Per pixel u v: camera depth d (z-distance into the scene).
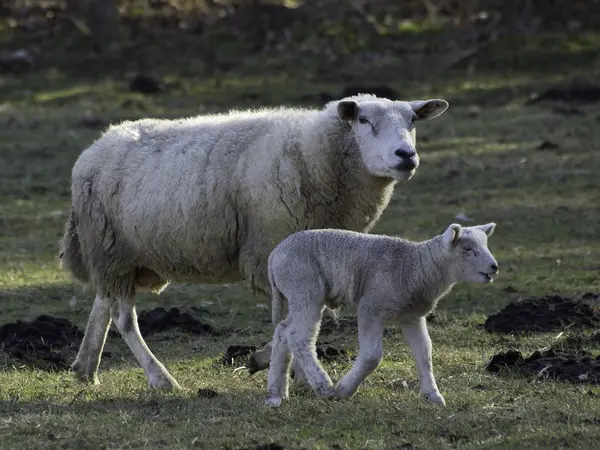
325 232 14.19
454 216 29.19
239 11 54.69
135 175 16.50
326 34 51.81
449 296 22.55
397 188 32.34
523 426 12.94
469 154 35.59
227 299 23.31
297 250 14.09
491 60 47.81
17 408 14.84
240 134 16.28
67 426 13.55
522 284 23.12
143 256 16.59
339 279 13.98
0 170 35.09
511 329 19.45
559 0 52.97
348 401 14.05
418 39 51.22
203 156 16.19
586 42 49.16
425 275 13.77
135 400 15.08
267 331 20.72
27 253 27.33
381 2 55.91
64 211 31.20
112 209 16.67
